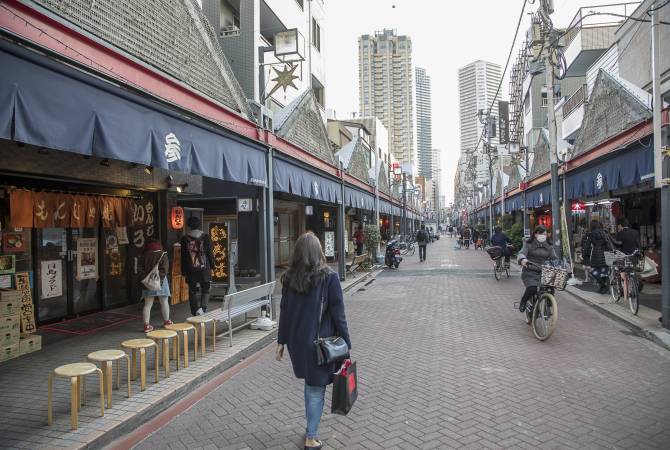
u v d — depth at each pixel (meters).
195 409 4.87
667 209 7.75
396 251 20.59
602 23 24.00
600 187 11.93
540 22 14.88
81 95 4.29
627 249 10.86
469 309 10.39
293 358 3.71
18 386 5.44
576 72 27.77
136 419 4.53
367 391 5.29
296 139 10.85
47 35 3.92
